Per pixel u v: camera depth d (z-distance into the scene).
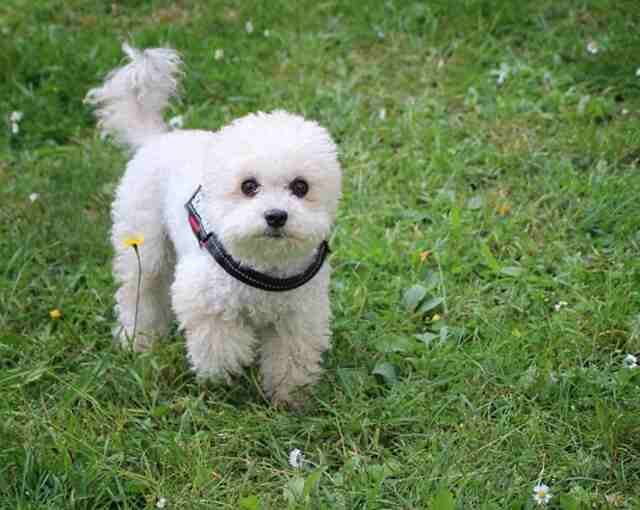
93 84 2.29
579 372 1.56
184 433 1.50
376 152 2.10
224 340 1.53
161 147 1.65
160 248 1.66
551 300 1.72
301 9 2.56
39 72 2.33
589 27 2.41
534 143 2.09
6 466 1.40
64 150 2.15
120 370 1.59
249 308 1.51
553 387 1.54
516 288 1.74
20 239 1.86
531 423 1.48
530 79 2.26
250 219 1.41
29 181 2.03
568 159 2.03
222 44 2.44
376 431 1.48
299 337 1.56
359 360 1.64
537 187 1.98
